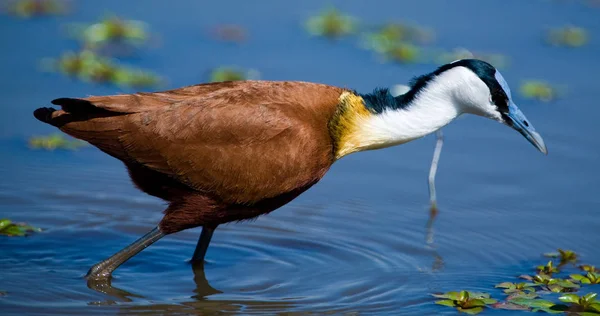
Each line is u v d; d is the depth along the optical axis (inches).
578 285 456.4
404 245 503.2
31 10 746.2
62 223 510.9
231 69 658.8
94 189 548.4
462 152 604.4
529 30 765.3
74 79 649.0
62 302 426.9
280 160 435.5
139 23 730.8
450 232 517.7
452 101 462.3
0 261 464.4
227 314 425.1
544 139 613.9
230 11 773.3
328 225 522.3
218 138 430.9
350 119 449.7
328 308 432.8
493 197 555.5
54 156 579.2
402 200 551.2
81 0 775.7
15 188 539.5
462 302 433.7
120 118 427.5
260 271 471.5
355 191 560.1
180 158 430.0
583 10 813.9
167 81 651.5
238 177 434.3
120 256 447.2
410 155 601.6
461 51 717.9
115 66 665.0
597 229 523.8
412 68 689.6
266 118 434.6
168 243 502.9
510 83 677.3
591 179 573.9
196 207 442.3
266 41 722.2
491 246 504.1
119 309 424.2
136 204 537.6
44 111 431.8
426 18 781.9
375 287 455.5
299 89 449.4
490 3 823.7
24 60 669.9
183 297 440.5
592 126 628.1
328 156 448.1
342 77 666.8
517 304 434.0
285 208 541.0
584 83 682.8
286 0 802.2
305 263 481.1
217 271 470.6
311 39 732.0
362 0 813.9
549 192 561.0
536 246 505.4
